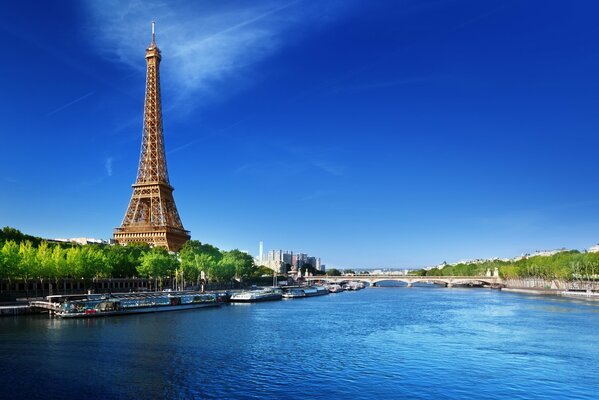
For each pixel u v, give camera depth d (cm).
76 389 7600
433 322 16312
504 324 15750
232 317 17162
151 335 12388
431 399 7456
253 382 8156
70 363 9125
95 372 8544
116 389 7644
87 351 10194
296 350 10806
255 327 14438
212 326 14438
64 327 13425
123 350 10381
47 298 16738
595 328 14738
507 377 8675
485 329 14525
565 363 9762
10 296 17788
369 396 7531
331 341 12081
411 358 10119
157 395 7406
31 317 15138
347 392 7706
